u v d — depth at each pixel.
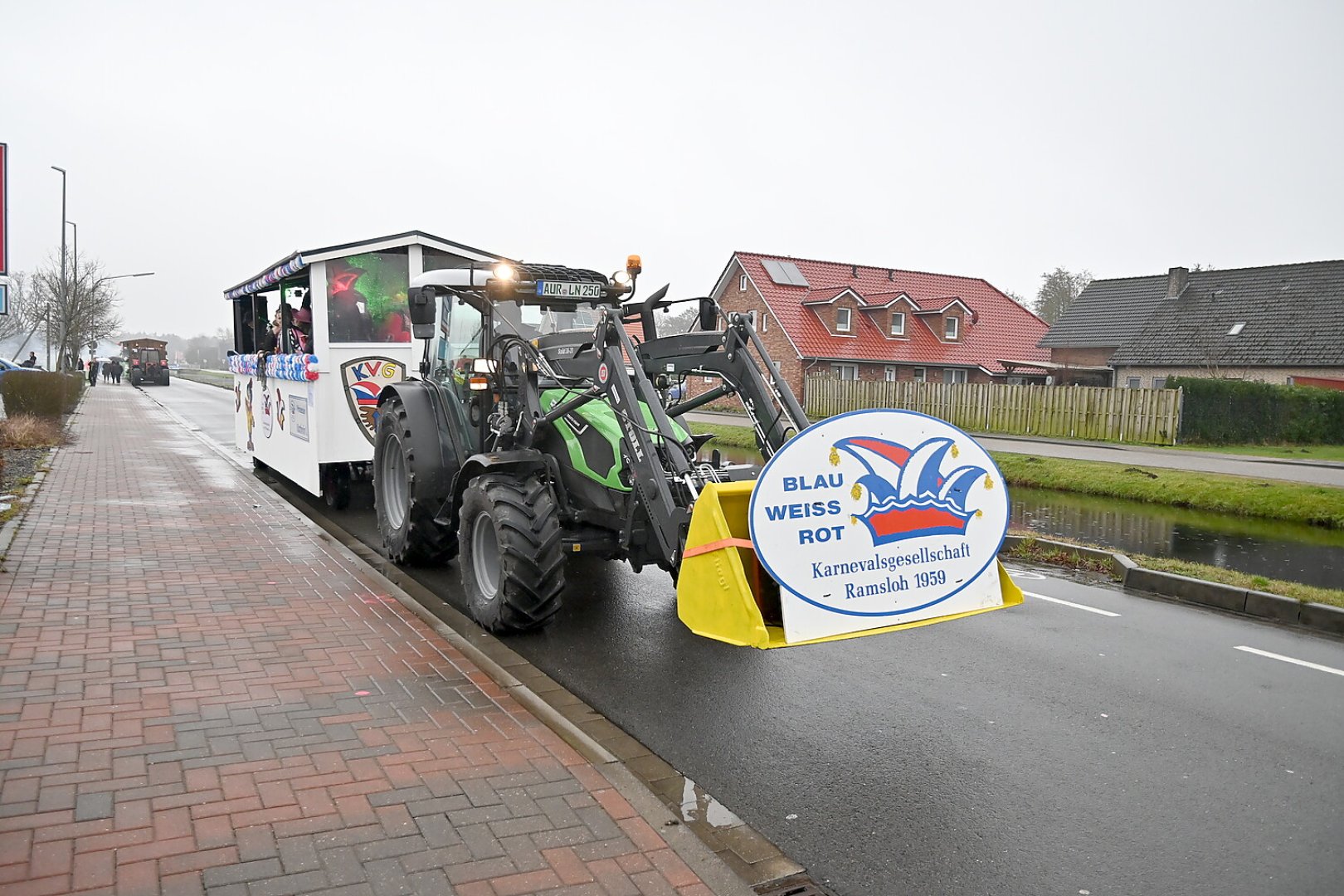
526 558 5.91
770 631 4.38
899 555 4.57
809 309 39.19
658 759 4.54
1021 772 4.46
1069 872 3.60
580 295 7.13
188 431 20.39
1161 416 23.38
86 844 3.28
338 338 9.78
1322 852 3.77
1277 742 4.84
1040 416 25.92
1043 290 68.81
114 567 7.20
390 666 5.25
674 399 7.20
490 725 4.51
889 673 5.87
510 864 3.31
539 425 6.66
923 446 4.64
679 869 3.35
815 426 4.38
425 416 7.54
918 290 43.16
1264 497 13.66
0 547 7.63
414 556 7.89
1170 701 5.41
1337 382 30.91
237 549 7.99
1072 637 6.72
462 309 7.64
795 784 4.30
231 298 14.40
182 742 4.14
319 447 9.80
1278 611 7.28
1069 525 12.52
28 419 16.95
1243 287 35.84
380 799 3.71
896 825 3.95
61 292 33.28
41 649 5.25
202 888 3.07
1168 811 4.10
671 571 5.40
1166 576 8.08
